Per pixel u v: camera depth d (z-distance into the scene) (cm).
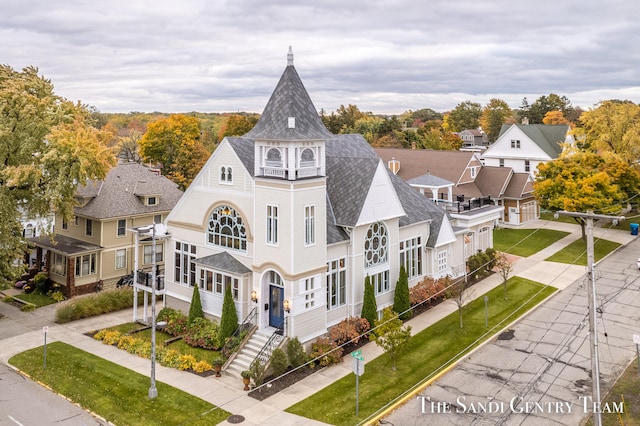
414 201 3797
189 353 2839
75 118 3706
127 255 4266
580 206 4850
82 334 3167
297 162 2692
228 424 2106
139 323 3344
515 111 17475
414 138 10644
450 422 2100
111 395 2370
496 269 4194
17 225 3516
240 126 10288
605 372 2489
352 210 3028
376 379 2484
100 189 4306
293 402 2281
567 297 3597
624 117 5844
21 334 3169
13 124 3406
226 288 2870
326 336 2880
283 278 2705
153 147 7981
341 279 3031
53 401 2347
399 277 3250
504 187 5844
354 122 11938
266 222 2777
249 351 2719
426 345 2864
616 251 4784
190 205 3325
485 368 2584
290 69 2861
